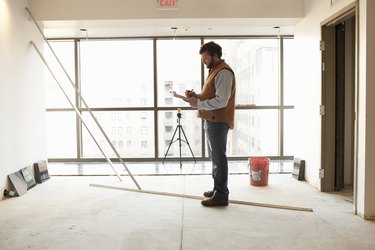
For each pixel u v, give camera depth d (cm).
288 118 630
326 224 303
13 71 418
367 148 308
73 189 428
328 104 408
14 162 416
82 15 468
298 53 494
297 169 476
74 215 331
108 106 631
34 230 293
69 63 622
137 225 304
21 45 440
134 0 468
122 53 624
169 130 634
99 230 293
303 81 473
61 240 272
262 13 469
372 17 300
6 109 400
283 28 551
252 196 390
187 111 628
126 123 633
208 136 343
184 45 621
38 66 487
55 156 630
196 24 509
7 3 406
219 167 347
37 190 424
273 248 255
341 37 411
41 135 493
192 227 297
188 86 627
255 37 616
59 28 523
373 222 307
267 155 635
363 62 309
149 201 375
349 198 382
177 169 548
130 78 627
